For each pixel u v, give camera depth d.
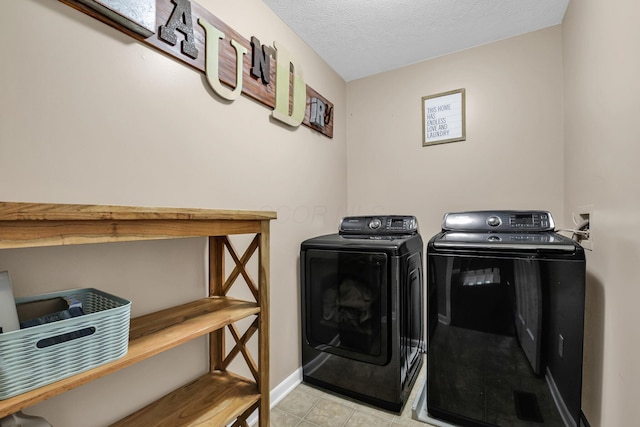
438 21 1.83
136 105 1.02
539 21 1.85
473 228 1.64
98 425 0.94
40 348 0.60
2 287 0.64
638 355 0.94
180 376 1.19
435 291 1.45
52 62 0.83
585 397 1.45
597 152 1.28
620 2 1.05
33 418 0.70
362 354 1.63
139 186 1.03
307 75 2.04
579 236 1.57
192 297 1.23
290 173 1.84
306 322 1.83
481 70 2.09
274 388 1.67
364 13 1.74
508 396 1.30
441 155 2.24
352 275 1.65
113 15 0.92
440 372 1.44
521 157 1.98
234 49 1.39
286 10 1.69
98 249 0.94
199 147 1.25
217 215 0.93
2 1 0.75
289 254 1.83
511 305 1.29
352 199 2.58
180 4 1.14
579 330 1.19
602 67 1.22
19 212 0.54
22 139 0.78
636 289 0.95
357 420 1.50
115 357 0.72
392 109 2.42
